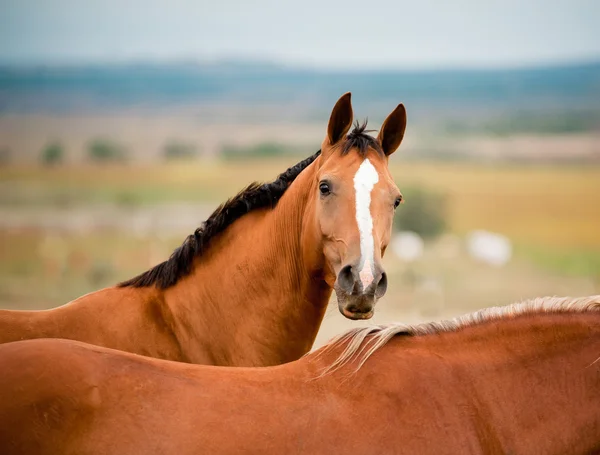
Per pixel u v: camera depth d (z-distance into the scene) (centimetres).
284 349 796
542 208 7806
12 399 516
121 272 3641
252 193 810
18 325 707
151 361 554
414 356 586
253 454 516
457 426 557
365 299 678
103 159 14562
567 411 571
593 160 13662
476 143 16862
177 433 516
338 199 725
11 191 8869
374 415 548
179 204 7506
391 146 794
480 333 604
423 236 5816
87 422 517
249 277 789
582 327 599
